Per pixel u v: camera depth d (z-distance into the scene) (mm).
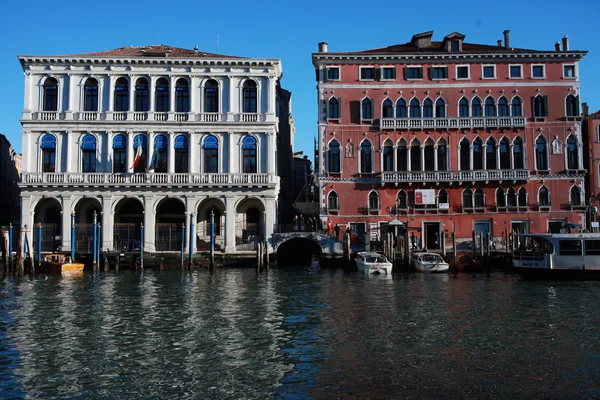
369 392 11312
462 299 22422
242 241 38562
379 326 17219
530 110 40125
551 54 39906
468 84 40312
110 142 38125
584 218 39438
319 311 19781
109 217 37531
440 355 13891
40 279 29531
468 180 39312
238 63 38656
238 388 11586
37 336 15953
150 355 13984
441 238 37500
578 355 13867
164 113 38344
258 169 38469
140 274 32188
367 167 40125
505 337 15719
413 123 39812
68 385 11789
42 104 38219
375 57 40062
